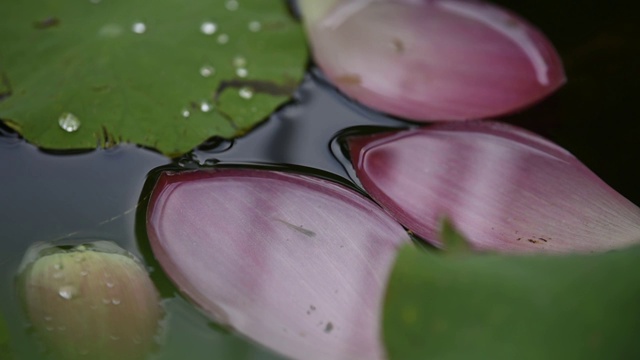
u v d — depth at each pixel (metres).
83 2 0.63
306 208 0.57
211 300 0.55
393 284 0.52
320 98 0.61
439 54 0.62
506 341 0.51
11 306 0.55
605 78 0.62
